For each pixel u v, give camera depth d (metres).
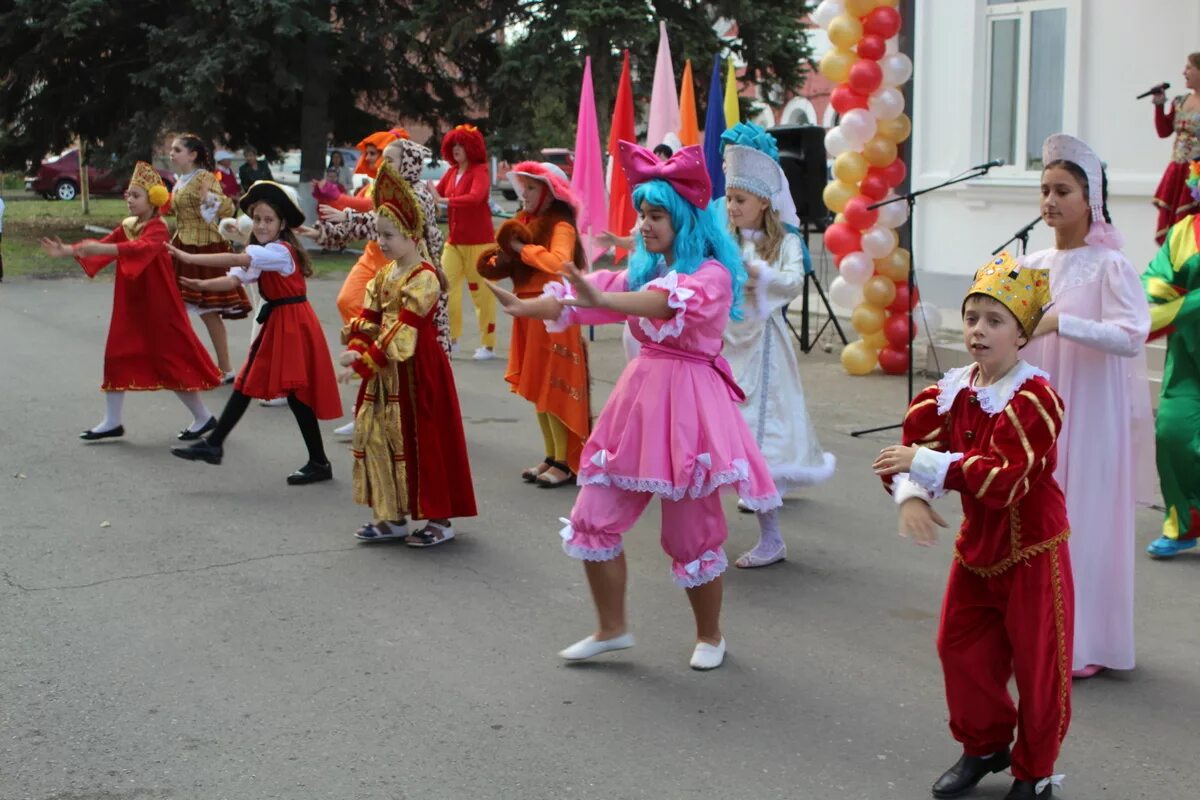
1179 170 8.02
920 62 12.85
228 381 10.06
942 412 3.59
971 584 3.59
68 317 13.59
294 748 3.96
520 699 4.35
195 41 19.97
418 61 23.67
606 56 20.58
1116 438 4.40
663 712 4.25
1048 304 3.54
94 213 28.95
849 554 6.00
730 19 21.52
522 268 6.97
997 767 3.71
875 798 3.67
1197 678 4.55
